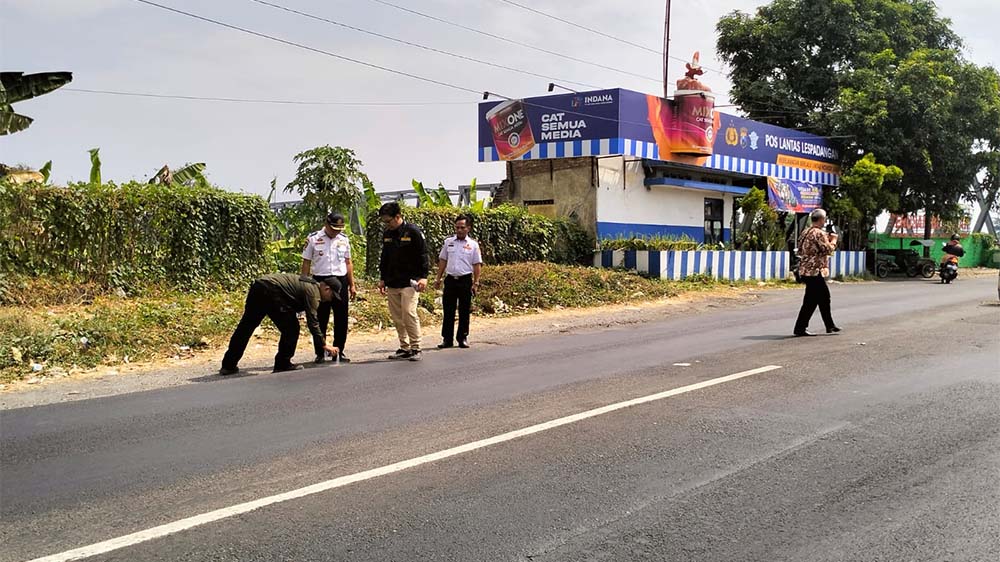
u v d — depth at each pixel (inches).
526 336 494.3
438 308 598.9
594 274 768.9
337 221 383.6
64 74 533.6
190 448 223.0
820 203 1194.6
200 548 152.9
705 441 225.6
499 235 799.7
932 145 1253.7
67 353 385.1
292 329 358.0
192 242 574.2
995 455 211.2
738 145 1047.6
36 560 146.9
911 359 360.5
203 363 388.2
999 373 323.9
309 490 185.9
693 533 160.4
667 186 968.3
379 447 221.8
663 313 645.3
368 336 492.7
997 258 1711.4
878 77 1262.3
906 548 153.2
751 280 959.6
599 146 887.7
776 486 188.1
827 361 358.0
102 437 236.5
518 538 157.8
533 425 244.5
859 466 202.8
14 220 506.9
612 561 147.3
